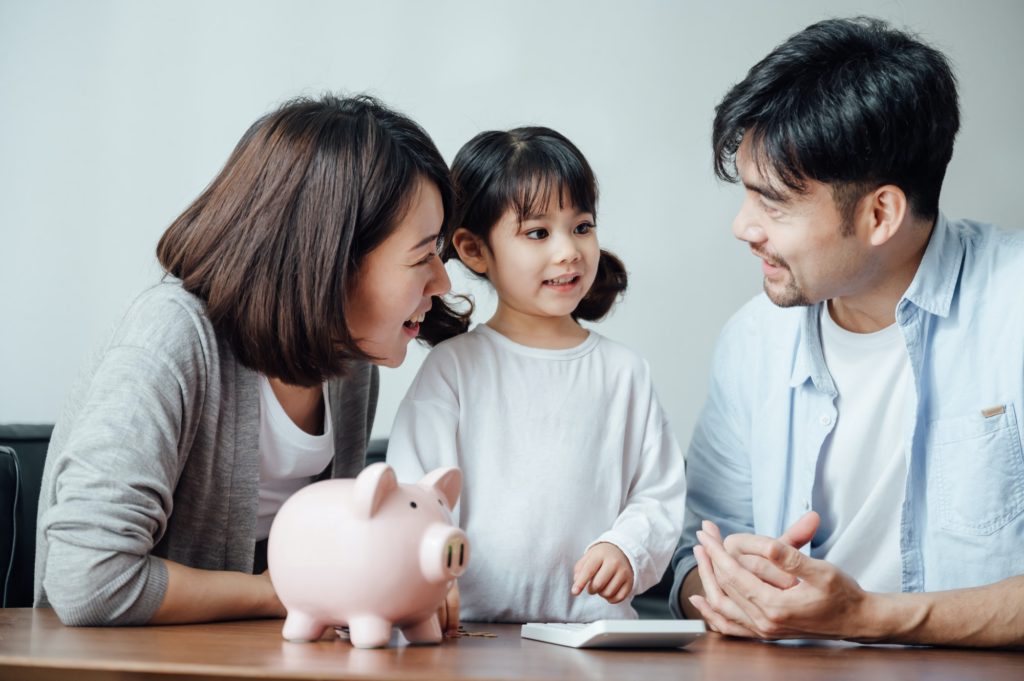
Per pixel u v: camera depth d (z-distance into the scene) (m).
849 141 1.13
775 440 1.41
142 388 0.99
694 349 2.43
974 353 1.29
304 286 1.02
